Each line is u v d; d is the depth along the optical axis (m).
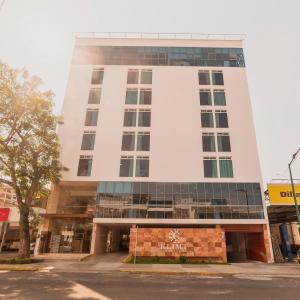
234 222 26.56
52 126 23.77
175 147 30.22
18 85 22.30
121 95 33.16
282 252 28.22
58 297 9.04
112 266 18.77
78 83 33.81
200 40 36.84
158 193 28.02
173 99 32.91
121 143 30.45
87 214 27.42
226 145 30.44
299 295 9.95
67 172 29.03
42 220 27.45
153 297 9.30
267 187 27.62
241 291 10.62
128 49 36.12
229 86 33.84
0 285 11.18
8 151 21.42
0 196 48.56
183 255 22.73
